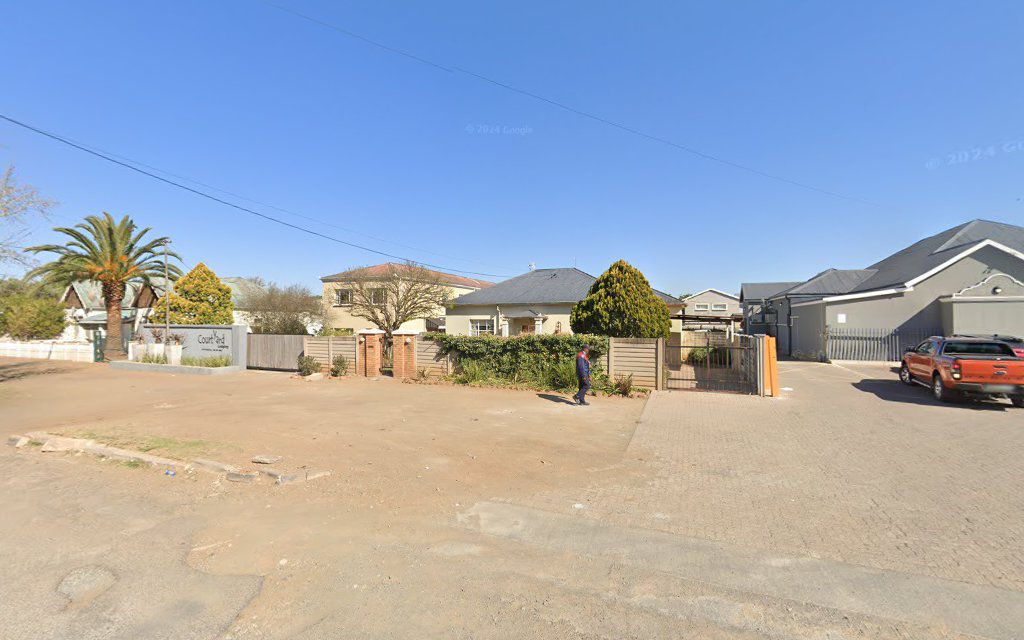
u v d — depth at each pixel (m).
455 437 8.63
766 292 44.53
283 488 6.04
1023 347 13.91
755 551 4.40
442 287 31.86
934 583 3.85
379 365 17.94
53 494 5.90
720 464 7.12
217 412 11.14
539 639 3.17
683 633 3.23
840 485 6.20
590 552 4.39
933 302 22.67
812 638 3.18
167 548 4.47
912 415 10.73
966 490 5.99
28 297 31.98
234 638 3.18
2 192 15.95
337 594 3.71
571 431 9.15
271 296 34.59
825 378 17.72
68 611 3.48
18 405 12.80
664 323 17.98
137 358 22.94
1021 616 3.42
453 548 4.46
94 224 23.45
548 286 28.03
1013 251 21.64
